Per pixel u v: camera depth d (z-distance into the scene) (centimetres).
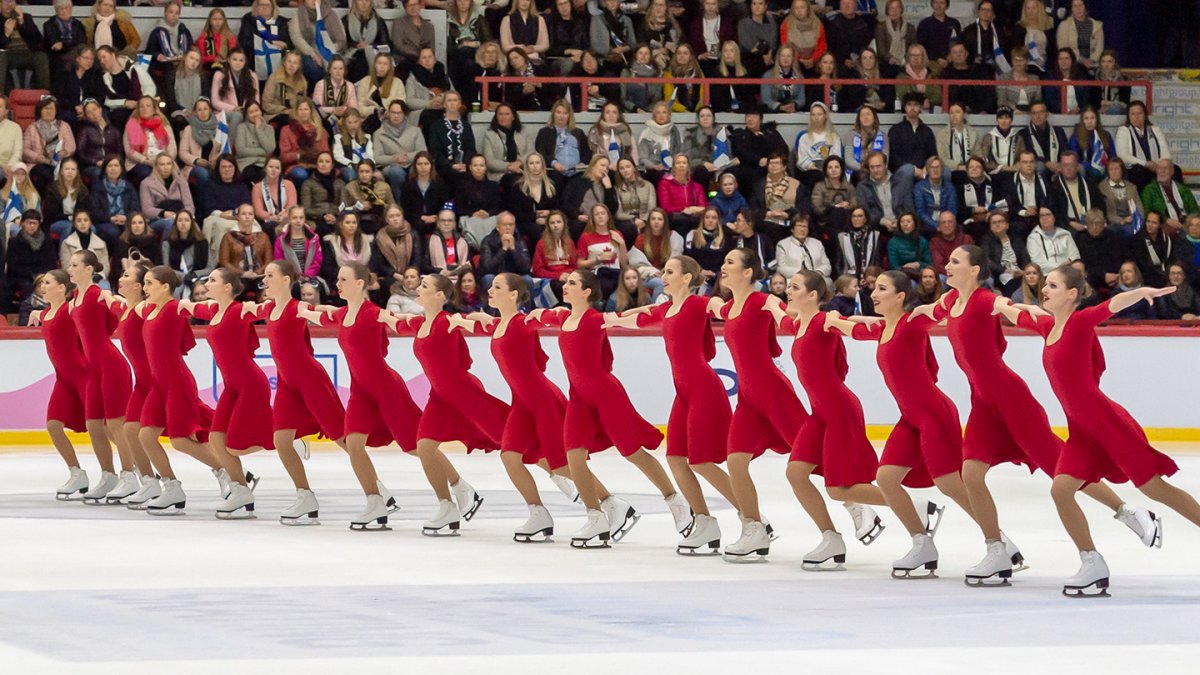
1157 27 3925
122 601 1194
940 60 3512
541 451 1588
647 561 1450
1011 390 1284
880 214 3112
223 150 3042
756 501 1455
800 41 3453
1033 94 3544
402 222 2906
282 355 1734
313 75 3183
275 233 2945
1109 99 3591
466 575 1345
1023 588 1275
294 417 1745
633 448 1507
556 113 3134
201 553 1492
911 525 1343
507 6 3434
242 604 1179
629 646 1005
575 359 1527
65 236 2862
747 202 3125
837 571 1385
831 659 962
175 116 3075
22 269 2827
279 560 1441
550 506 1953
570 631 1062
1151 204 3281
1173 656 974
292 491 2119
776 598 1218
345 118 3094
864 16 3512
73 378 1988
